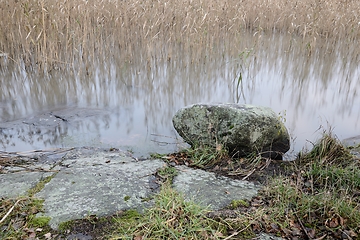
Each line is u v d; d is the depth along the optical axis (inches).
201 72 245.0
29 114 173.0
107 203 96.3
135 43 271.3
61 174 112.6
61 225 87.0
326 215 94.7
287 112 185.2
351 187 109.3
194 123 135.6
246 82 229.6
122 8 272.1
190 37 257.4
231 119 127.4
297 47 300.7
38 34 231.0
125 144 146.7
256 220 92.3
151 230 84.3
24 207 93.3
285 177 115.0
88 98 198.5
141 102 195.9
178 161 129.6
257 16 348.8
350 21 303.4
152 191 105.0
